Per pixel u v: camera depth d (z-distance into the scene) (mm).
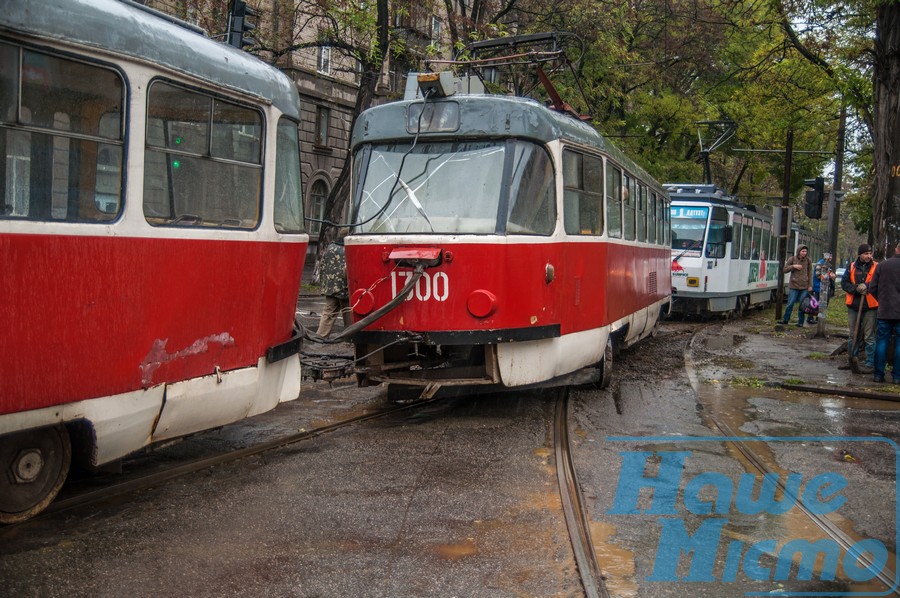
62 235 4824
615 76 28953
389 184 8734
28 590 4344
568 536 5332
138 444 5605
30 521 5375
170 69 5637
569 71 26266
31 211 4688
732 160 42688
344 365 8398
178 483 6332
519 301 8320
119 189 5273
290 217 7332
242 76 6477
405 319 8219
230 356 6387
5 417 4539
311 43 21516
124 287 5277
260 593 4395
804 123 25750
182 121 5824
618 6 25828
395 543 5164
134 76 5336
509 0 24625
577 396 10508
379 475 6664
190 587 4449
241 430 8195
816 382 11586
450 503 5980
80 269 4949
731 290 23469
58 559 4773
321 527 5430
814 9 16953
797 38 19078
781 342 17391
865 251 12805
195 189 5980
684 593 4484
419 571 4727
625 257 12039
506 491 6305
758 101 25656
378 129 8938
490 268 8109
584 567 4742
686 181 34688
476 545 5156
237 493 6109
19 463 5031
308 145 32156
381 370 8664
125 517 5531
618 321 11547
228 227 6355
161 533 5246
